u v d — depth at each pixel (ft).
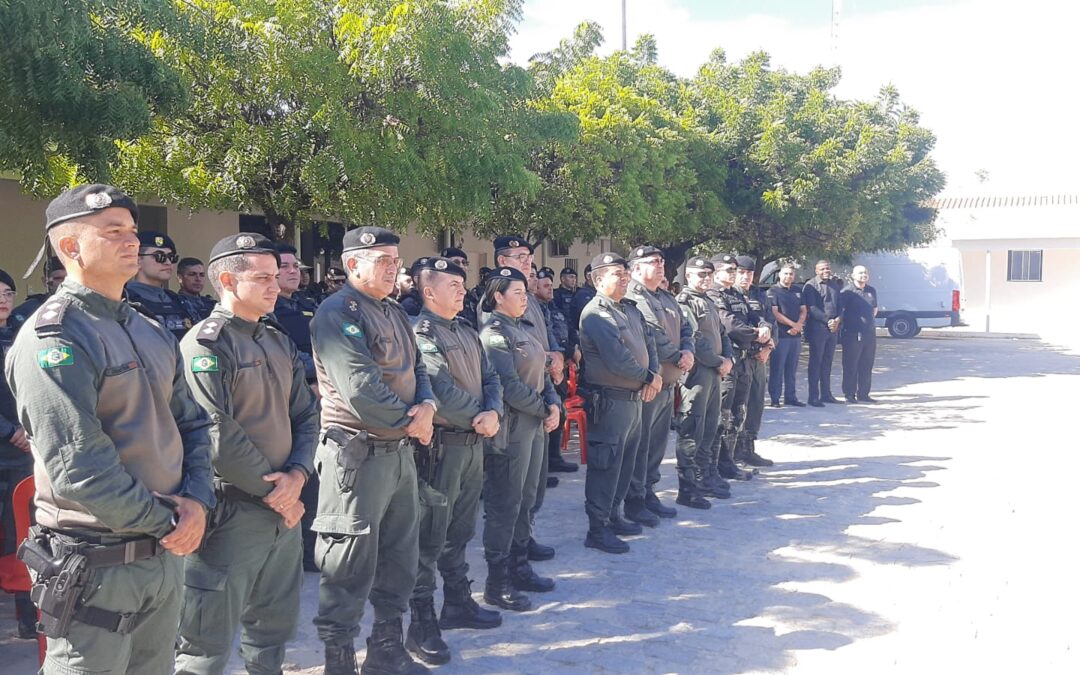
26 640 13.37
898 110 60.70
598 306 17.67
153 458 7.95
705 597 15.11
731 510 20.86
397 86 25.03
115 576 7.63
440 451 13.01
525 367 15.08
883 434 30.91
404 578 11.96
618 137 38.06
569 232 39.09
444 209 27.27
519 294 15.31
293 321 18.28
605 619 14.17
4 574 11.33
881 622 13.89
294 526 10.16
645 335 18.39
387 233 11.62
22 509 11.09
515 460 14.52
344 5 24.52
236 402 9.75
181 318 17.72
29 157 16.06
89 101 15.69
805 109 53.57
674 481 24.20
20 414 7.47
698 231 49.73
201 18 20.24
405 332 12.13
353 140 23.36
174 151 23.99
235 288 9.86
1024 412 35.68
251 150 23.54
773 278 70.79
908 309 79.71
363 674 11.94
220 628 9.48
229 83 23.31
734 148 50.93
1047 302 104.06
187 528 7.94
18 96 14.92
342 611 11.34
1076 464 25.50
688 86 54.70
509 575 15.17
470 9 27.53
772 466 25.73
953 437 30.17
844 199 50.65
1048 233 96.12
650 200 41.45
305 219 27.37
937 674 12.04
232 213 40.98
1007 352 65.51
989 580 15.75
